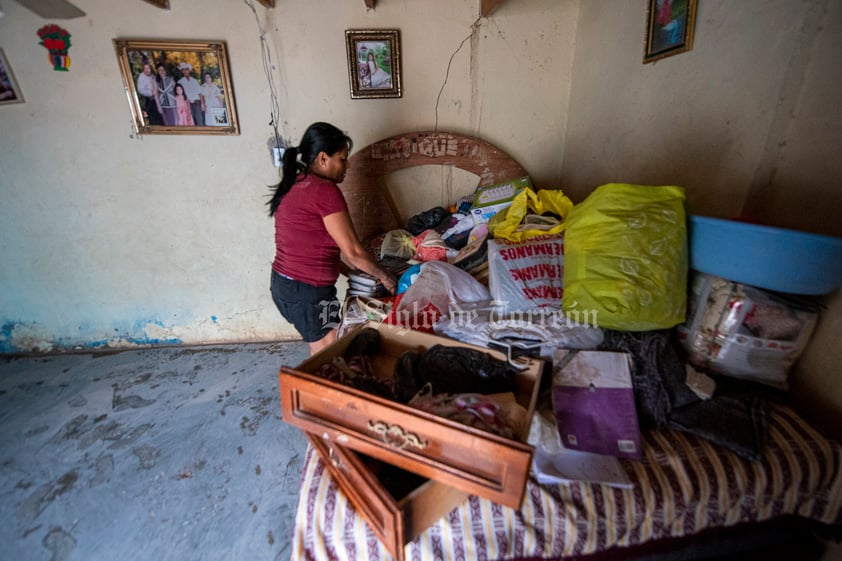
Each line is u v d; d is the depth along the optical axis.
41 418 1.77
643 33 1.43
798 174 0.91
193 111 1.94
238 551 1.19
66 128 1.93
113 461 1.52
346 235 1.31
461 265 1.49
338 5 1.84
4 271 2.18
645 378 0.89
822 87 0.84
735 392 0.90
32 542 1.22
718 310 0.91
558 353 0.97
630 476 0.75
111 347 2.41
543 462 0.77
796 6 0.87
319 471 0.80
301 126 2.02
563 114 2.08
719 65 1.09
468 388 0.88
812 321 0.86
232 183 2.11
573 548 0.75
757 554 0.86
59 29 1.76
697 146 1.20
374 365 1.02
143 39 1.81
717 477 0.76
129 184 2.07
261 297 2.39
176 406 1.85
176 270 2.28
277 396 1.92
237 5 1.80
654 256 0.91
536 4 1.88
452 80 1.99
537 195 1.53
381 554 0.71
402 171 2.16
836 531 0.82
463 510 0.73
